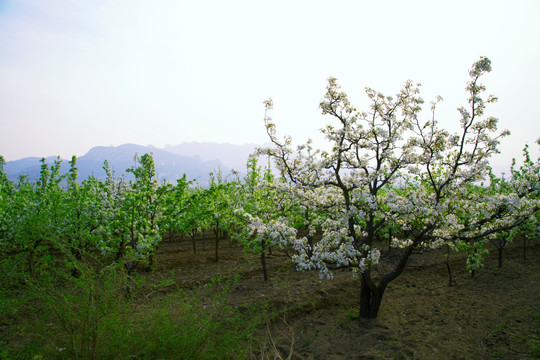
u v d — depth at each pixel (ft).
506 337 27.86
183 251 63.26
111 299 16.48
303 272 46.52
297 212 46.11
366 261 27.86
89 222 36.83
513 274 46.57
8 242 35.01
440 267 50.47
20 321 22.59
